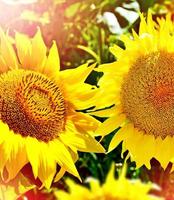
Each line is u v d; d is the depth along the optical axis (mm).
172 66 774
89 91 760
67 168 756
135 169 806
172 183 859
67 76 754
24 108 742
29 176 757
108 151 778
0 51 738
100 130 767
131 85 776
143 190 590
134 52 776
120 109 778
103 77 773
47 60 749
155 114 778
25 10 862
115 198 589
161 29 776
